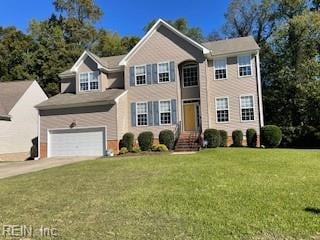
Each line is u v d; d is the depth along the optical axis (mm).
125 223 6902
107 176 12508
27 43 45000
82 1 51844
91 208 8125
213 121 26188
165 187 10078
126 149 24375
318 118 29531
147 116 26797
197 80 27094
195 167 13531
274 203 8047
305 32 33156
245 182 10531
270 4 39188
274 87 35812
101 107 26016
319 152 18688
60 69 42094
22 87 33844
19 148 31531
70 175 13320
